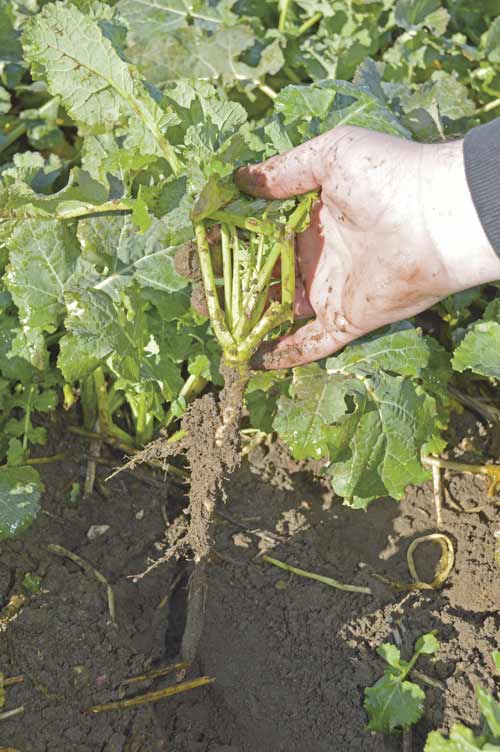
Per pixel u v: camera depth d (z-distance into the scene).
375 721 0.61
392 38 0.87
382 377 0.63
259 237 0.61
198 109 0.64
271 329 0.60
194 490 0.61
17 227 0.63
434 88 0.72
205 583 0.62
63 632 0.62
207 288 0.60
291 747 0.61
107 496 0.69
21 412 0.70
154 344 0.65
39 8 0.80
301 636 0.64
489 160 0.53
